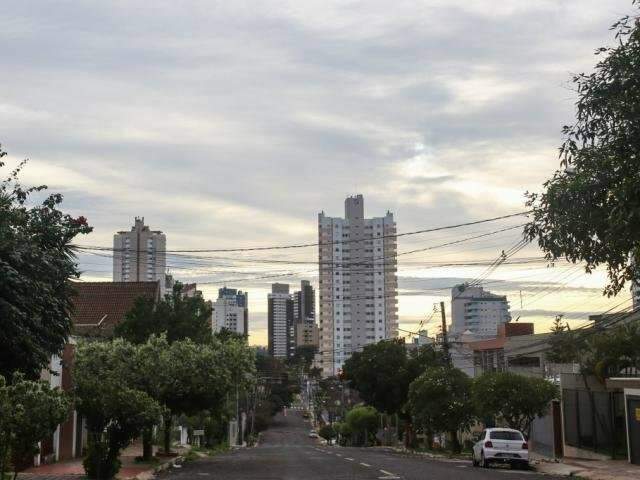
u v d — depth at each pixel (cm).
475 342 6094
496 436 2945
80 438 3234
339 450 5031
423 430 4834
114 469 2136
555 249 1255
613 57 1163
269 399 13012
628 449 2867
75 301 4828
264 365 12094
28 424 1216
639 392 2773
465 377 4338
